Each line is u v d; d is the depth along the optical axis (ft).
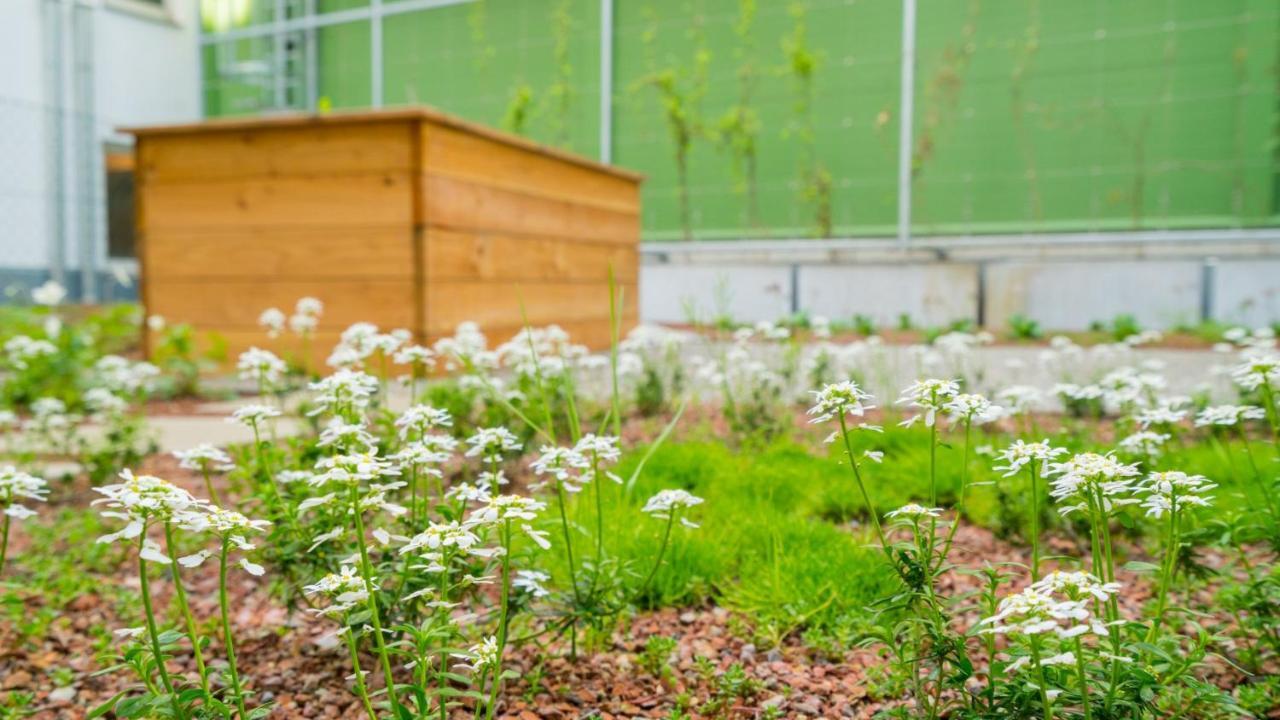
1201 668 5.40
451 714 5.51
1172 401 9.27
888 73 38.75
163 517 4.07
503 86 45.73
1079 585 3.75
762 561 7.87
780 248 39.45
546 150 18.98
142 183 17.47
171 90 48.29
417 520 5.70
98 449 12.22
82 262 41.32
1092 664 4.29
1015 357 22.54
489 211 17.26
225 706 4.23
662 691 5.98
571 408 8.67
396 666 6.23
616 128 43.83
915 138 38.60
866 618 6.50
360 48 48.49
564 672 6.18
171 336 16.70
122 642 6.87
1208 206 34.45
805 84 40.16
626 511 8.29
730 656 6.52
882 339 28.45
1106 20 35.50
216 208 16.98
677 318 40.04
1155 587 7.49
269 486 6.41
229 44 49.57
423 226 15.37
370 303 15.87
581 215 21.07
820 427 14.02
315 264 16.20
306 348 14.52
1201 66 34.19
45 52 40.06
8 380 16.30
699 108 42.14
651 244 42.50
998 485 9.05
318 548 5.88
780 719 5.60
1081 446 9.70
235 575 8.26
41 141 39.58
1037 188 36.96
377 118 15.35
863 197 39.60
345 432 5.19
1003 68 37.17
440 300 15.83
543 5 44.47
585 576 6.07
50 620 7.14
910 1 38.04
